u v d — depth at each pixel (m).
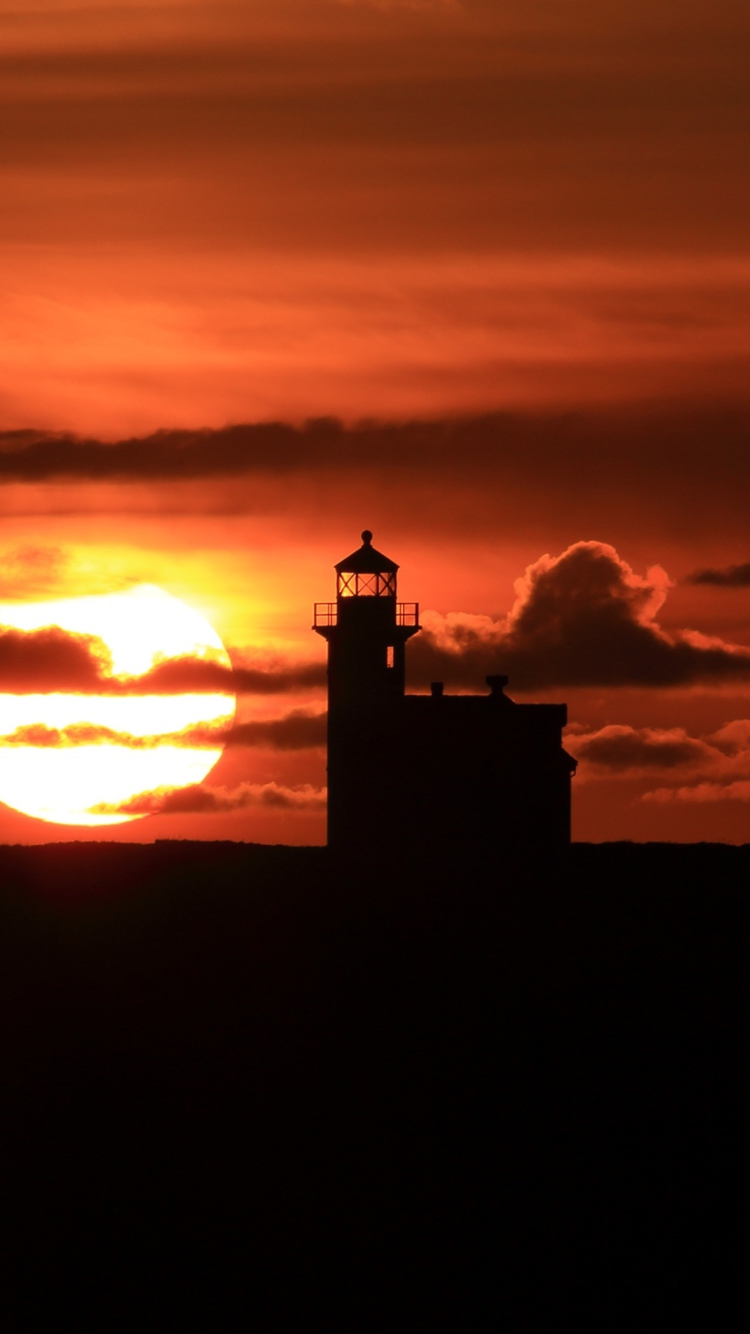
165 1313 152.38
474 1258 159.38
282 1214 167.75
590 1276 157.62
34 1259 161.38
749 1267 158.25
